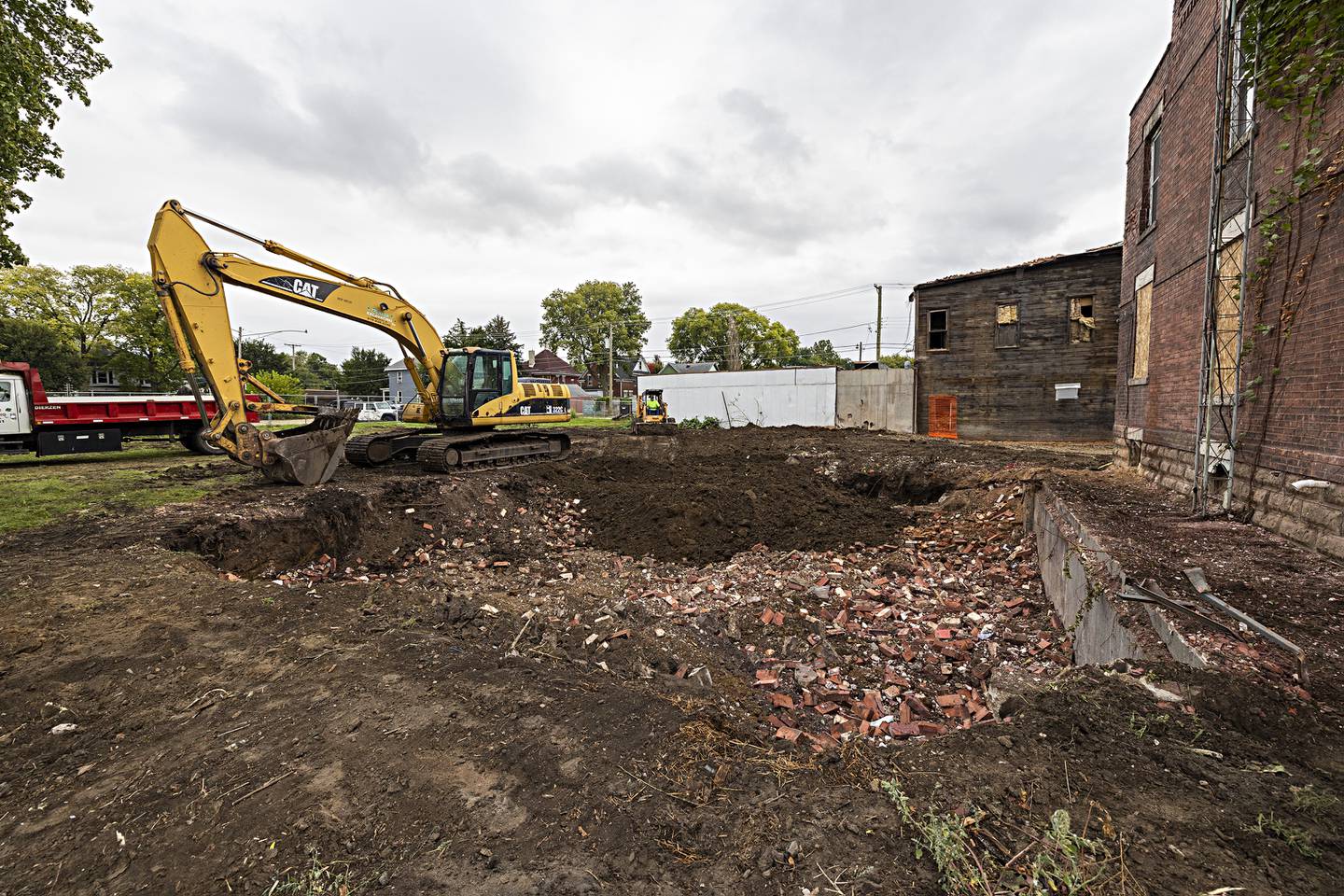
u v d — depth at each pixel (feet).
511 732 9.84
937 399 73.92
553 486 39.22
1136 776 7.94
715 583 23.97
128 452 53.98
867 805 7.59
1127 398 35.24
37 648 13.41
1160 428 28.50
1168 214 28.07
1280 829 6.78
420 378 42.16
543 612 18.26
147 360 125.29
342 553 27.14
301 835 7.46
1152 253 30.91
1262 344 19.90
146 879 6.86
